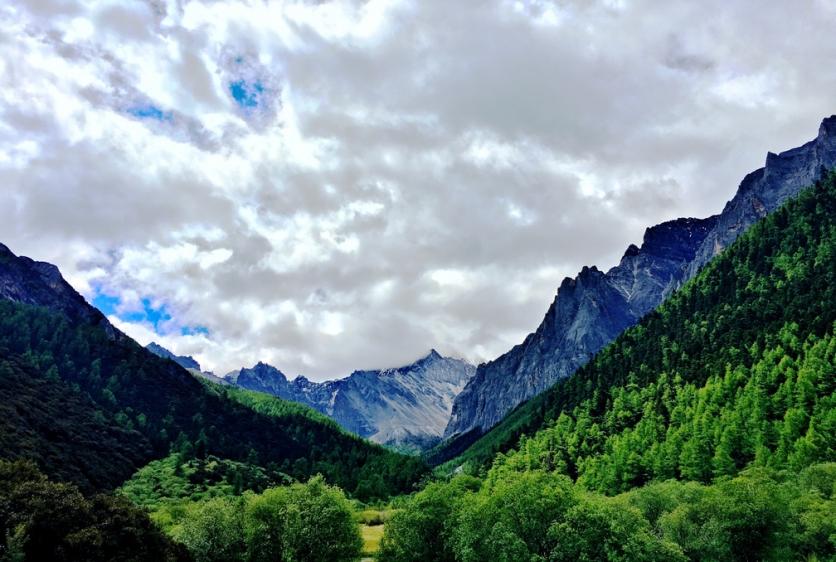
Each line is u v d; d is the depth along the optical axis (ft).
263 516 295.07
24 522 192.03
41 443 545.44
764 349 610.65
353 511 300.40
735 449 477.77
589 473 582.76
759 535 272.72
